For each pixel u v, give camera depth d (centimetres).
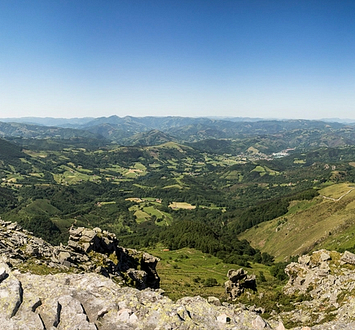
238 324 1546
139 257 5353
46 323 1312
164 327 1394
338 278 4600
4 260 2742
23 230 4000
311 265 5694
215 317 1602
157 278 5550
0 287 1459
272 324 2630
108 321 1433
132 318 1439
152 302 1614
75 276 1834
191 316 1562
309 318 3638
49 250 3603
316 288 4791
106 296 1642
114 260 4397
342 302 3709
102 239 4597
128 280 4216
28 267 2842
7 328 1212
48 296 1527
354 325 1866
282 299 5072
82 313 1421
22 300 1425
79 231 4397
